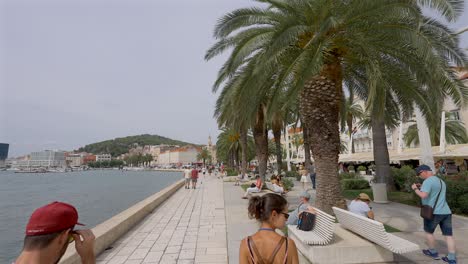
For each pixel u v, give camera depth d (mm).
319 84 7363
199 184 24469
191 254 5551
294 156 77750
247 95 7758
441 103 6500
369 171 28766
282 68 7848
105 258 5391
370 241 4695
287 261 1848
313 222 5238
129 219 7832
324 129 7320
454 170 22000
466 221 7391
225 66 9695
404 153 24609
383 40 6773
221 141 54062
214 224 8234
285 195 12031
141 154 194500
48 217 1341
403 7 5430
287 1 7148
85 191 31266
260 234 1957
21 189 36781
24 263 1271
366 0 5918
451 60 6340
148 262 5137
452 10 4852
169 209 11211
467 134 27172
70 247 4852
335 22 5715
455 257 4422
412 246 3967
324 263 4438
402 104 9148
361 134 53719
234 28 7633
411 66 6934
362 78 9711
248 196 13789
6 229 12633
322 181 7309
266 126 18344
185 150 164375
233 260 5082
